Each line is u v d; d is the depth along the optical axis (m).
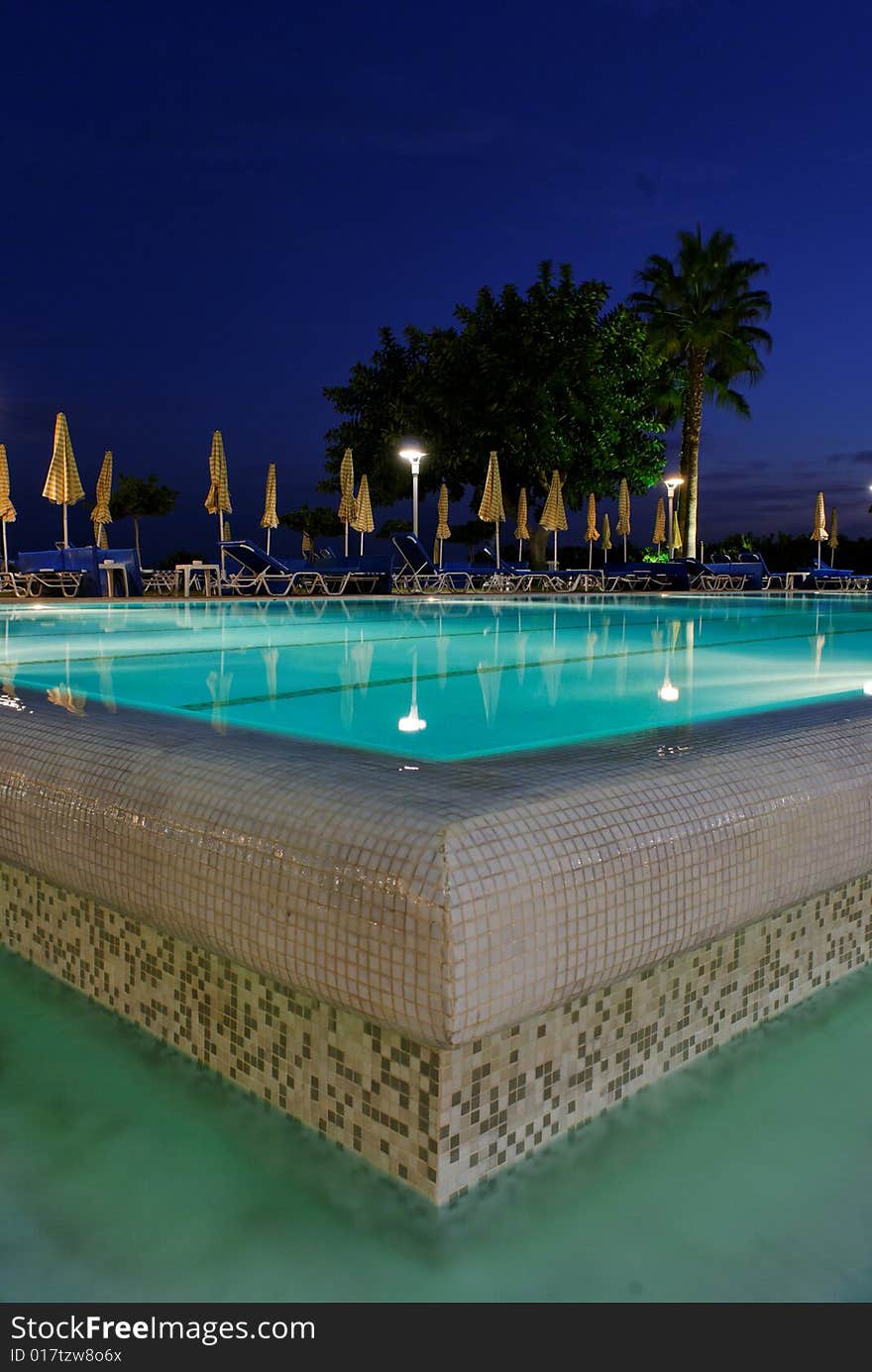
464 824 0.98
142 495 29.56
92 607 10.60
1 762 1.53
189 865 1.17
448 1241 1.00
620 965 1.09
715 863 1.18
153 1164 1.13
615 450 24.44
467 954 0.91
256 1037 1.25
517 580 18.34
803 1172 1.11
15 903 1.73
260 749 1.35
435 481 24.53
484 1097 1.07
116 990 1.50
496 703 2.84
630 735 1.48
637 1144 1.17
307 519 29.88
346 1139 1.15
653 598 14.25
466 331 22.53
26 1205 1.06
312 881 1.02
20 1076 1.32
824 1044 1.42
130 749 1.39
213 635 6.07
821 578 21.27
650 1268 0.96
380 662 4.24
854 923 1.66
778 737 1.46
